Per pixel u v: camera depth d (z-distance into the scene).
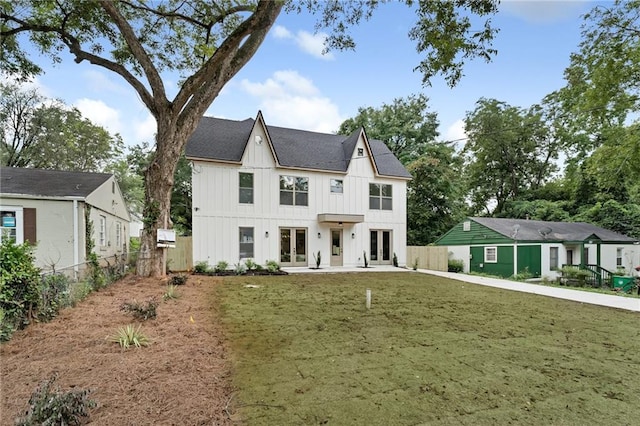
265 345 4.31
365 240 16.66
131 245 22.45
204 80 8.85
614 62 12.89
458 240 20.03
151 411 2.58
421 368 3.69
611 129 15.38
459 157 26.08
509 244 16.72
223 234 13.83
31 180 11.61
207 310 6.01
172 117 9.05
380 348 4.32
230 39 8.38
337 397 2.98
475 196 31.25
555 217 23.66
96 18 9.87
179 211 23.23
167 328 4.65
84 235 10.95
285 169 15.13
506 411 2.80
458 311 6.72
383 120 26.84
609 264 19.02
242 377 3.35
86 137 24.20
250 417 2.62
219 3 9.75
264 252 14.55
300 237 15.42
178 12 10.08
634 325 5.89
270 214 14.74
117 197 16.39
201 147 13.82
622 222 21.31
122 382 3.00
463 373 3.59
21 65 10.34
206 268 12.51
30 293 4.41
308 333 4.89
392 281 11.33
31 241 10.20
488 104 27.55
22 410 2.45
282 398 2.94
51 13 9.55
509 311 6.89
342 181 16.30
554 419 2.69
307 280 10.96
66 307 5.37
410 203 23.98
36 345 3.79
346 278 11.79
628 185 21.56
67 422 2.29
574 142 23.45
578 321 6.14
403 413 2.73
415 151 25.97
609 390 3.26
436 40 6.60
